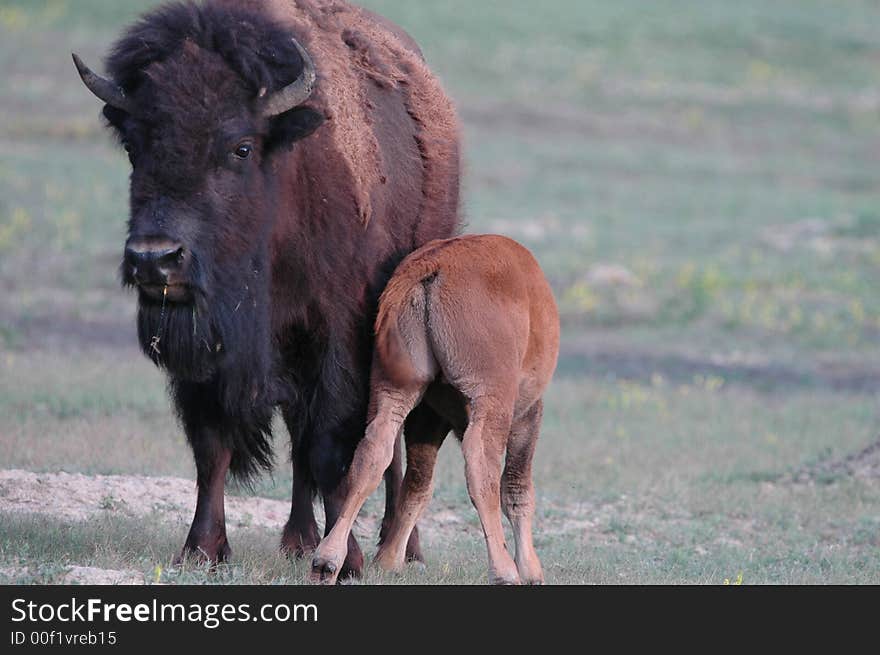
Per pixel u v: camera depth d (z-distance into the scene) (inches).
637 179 5649.6
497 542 1064.2
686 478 1813.5
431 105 1376.7
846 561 1378.0
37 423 1809.8
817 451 1998.0
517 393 1104.8
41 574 1026.1
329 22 1280.8
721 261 4028.1
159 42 1077.8
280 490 1596.9
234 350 1077.1
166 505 1423.5
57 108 5565.9
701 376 2765.7
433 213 1330.0
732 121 7032.5
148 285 1029.8
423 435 1196.5
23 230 3705.7
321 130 1136.2
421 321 1082.1
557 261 3855.8
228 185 1056.2
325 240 1133.7
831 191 5748.0
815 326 3289.9
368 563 1208.8
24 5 7101.4
